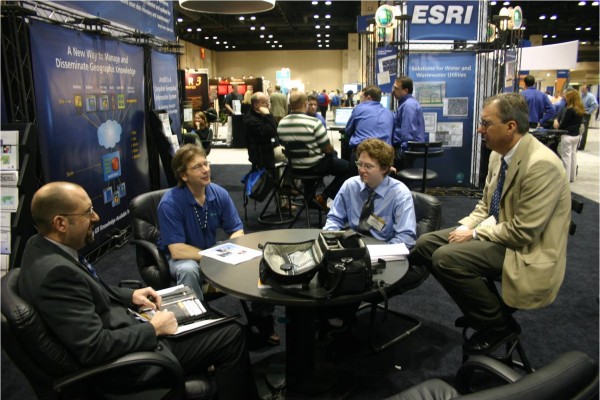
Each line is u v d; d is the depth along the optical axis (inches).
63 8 140.7
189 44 885.8
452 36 232.8
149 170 209.6
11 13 119.2
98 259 156.6
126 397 59.1
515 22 232.7
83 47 150.9
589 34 893.8
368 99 194.4
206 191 98.7
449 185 249.8
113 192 171.9
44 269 54.1
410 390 59.5
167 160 200.5
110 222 169.8
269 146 185.2
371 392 85.2
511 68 238.4
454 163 247.0
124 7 181.5
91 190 156.3
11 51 122.9
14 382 89.7
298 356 81.3
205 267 74.7
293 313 79.4
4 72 122.6
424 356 96.7
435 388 59.6
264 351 99.3
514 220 78.9
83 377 53.0
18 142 117.6
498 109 80.1
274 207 227.0
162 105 221.6
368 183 93.4
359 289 62.1
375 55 259.9
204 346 67.6
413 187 248.8
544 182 76.6
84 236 60.9
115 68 173.8
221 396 69.9
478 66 235.3
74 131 145.8
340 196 100.0
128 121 185.8
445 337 104.2
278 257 68.7
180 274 89.7
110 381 59.4
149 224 106.6
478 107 239.9
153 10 213.5
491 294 82.4
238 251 82.4
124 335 57.8
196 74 481.4
